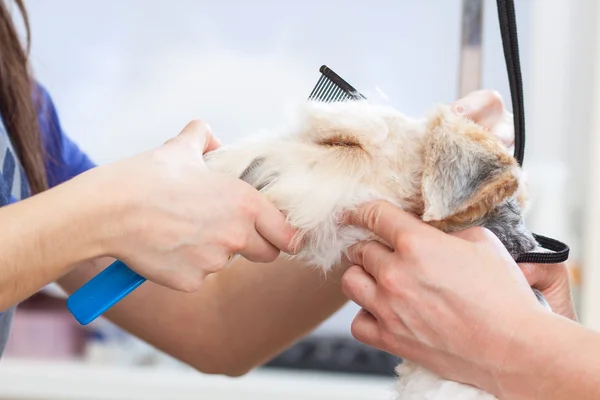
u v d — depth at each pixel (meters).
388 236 1.17
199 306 1.63
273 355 1.67
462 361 1.11
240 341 1.64
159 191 1.13
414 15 2.72
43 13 2.80
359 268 1.23
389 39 2.74
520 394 1.05
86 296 1.21
